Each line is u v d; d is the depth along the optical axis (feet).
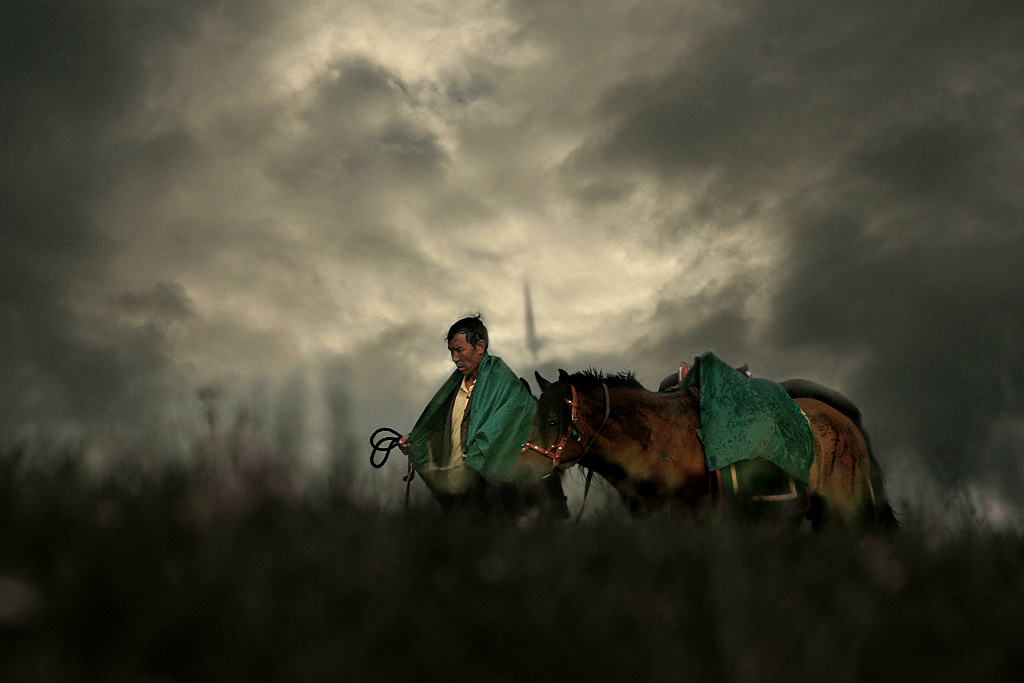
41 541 8.44
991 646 9.09
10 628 6.79
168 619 6.97
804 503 18.30
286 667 6.69
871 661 8.39
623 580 9.77
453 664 7.31
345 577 8.59
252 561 8.46
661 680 7.48
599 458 19.12
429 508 13.74
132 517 9.43
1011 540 14.99
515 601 8.93
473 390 20.74
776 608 9.04
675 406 19.15
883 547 12.55
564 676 7.61
